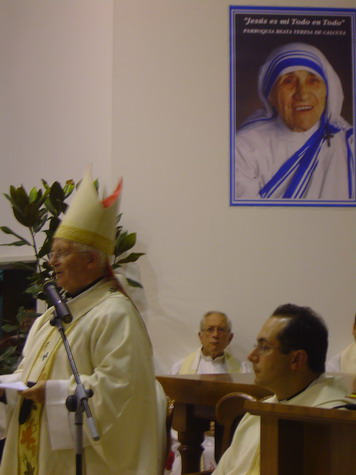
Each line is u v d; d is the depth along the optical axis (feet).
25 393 11.88
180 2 26.58
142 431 12.24
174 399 13.84
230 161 26.03
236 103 26.23
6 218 28.14
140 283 25.61
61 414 11.84
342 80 26.30
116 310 12.58
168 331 25.39
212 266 25.71
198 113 26.23
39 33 28.68
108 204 13.39
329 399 10.00
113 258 25.36
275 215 25.89
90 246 13.01
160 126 26.17
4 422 12.69
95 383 11.82
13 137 28.43
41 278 23.52
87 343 12.47
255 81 26.32
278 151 26.07
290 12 26.53
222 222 25.85
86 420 10.99
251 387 12.80
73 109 28.22
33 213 23.29
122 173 26.05
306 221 25.89
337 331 25.52
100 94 28.14
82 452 10.88
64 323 12.52
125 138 26.12
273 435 8.71
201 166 26.05
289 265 25.72
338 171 26.05
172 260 25.71
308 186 25.95
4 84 28.68
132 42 26.45
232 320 25.46
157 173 26.03
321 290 25.67
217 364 24.21
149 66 26.40
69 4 28.68
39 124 28.35
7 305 27.86
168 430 13.43
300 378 10.34
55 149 28.14
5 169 28.37
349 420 8.11
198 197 25.94
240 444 11.14
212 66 26.40
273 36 26.48
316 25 26.50
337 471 8.56
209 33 26.50
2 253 28.09
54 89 28.40
